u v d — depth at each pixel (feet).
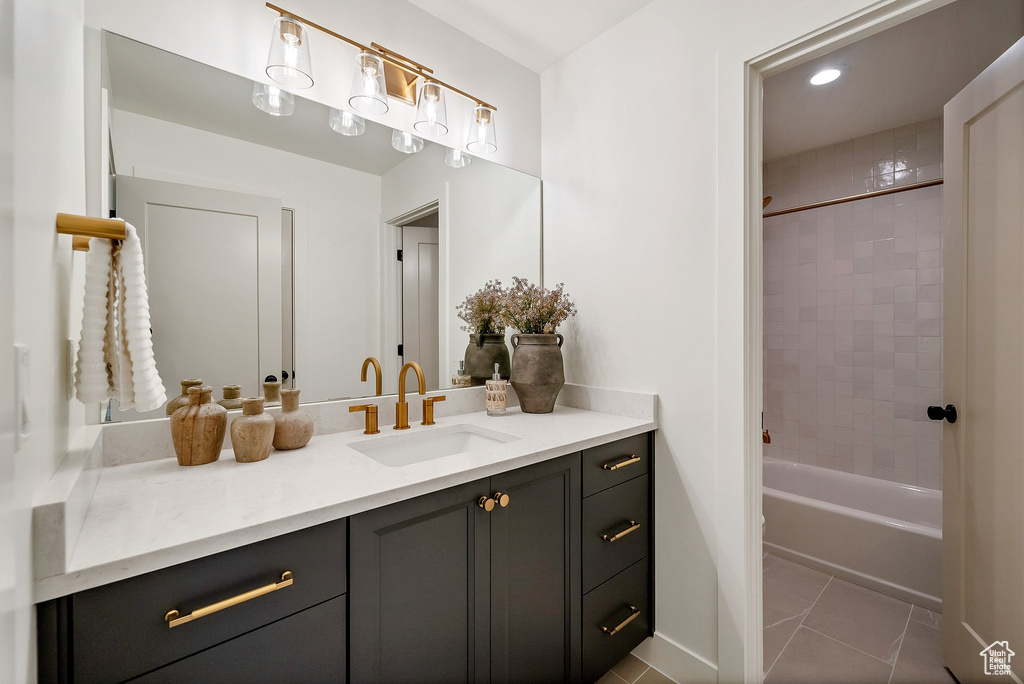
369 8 5.09
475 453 4.00
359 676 3.01
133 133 3.78
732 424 4.71
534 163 6.79
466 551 3.60
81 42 3.29
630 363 5.72
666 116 5.33
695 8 5.08
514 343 6.01
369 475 3.37
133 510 2.69
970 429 4.76
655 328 5.45
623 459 5.04
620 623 4.95
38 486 1.99
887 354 8.68
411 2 5.43
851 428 9.12
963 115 4.85
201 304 4.09
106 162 3.62
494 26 5.88
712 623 4.91
